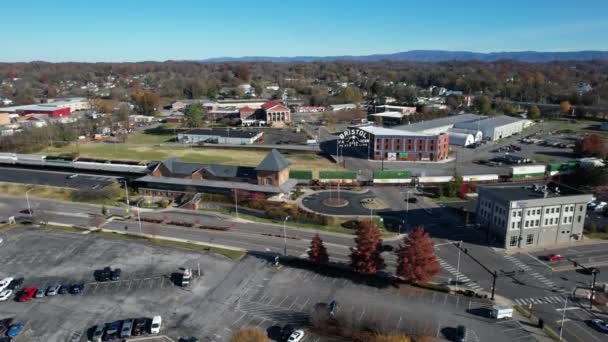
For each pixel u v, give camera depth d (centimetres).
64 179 16525
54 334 7431
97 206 13712
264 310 8056
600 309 8075
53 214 12962
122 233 11538
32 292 8581
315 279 9131
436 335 7250
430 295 8488
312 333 7325
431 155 19300
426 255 8475
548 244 10869
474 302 8244
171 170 15075
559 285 8931
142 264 9838
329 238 11331
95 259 10081
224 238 11300
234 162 18862
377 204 13838
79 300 8425
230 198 13962
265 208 13388
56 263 9900
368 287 8794
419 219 12550
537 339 7162
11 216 12788
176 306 8212
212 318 7838
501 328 7450
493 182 16112
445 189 14538
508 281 9056
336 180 15962
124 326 7425
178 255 10288
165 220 12438
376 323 7575
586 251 10475
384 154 19450
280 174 14325
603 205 13225
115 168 16988
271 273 9412
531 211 10519
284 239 11238
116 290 8769
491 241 11025
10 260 10031
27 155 19162
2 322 7612
